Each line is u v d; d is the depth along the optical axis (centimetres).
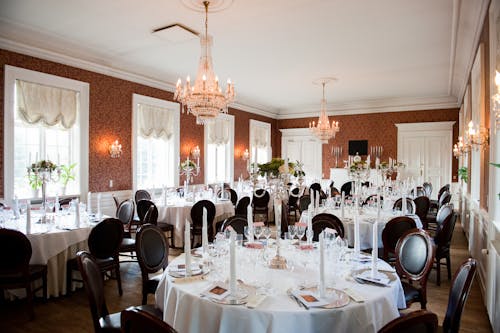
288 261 270
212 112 476
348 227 460
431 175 1055
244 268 253
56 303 378
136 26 512
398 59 668
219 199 714
